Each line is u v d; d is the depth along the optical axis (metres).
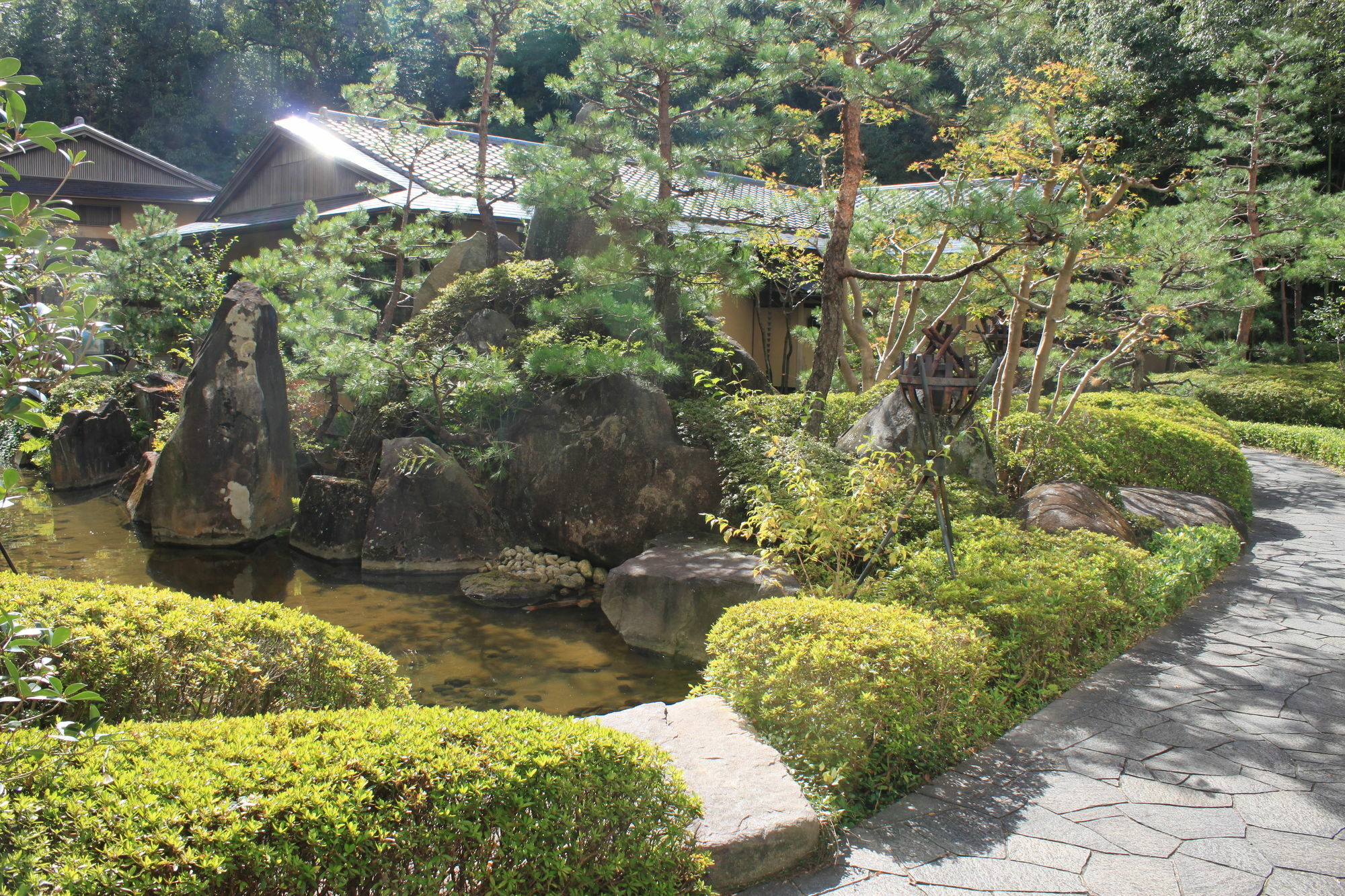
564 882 2.72
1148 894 3.04
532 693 5.91
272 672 4.05
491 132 28.78
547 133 11.06
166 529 9.53
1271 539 8.61
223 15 40.84
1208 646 5.51
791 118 11.27
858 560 6.74
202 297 16.20
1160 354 14.50
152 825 2.22
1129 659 5.29
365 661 4.39
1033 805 3.65
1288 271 16.16
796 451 8.05
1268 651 5.41
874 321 14.69
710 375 10.36
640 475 8.59
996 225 7.74
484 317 11.15
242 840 2.25
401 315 14.76
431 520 9.01
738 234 12.56
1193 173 18.12
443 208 16.61
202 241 22.00
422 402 9.76
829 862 3.27
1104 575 5.70
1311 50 18.38
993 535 6.44
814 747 3.93
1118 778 3.86
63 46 38.25
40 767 2.31
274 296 12.80
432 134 13.88
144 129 36.69
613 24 10.98
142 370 15.33
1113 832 3.43
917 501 7.49
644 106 11.62
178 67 38.84
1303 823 3.49
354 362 9.83
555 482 9.08
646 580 6.89
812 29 11.01
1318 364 19.28
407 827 2.49
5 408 1.98
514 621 7.39
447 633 7.09
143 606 4.14
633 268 9.82
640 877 2.85
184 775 2.41
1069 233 8.06
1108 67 20.91
